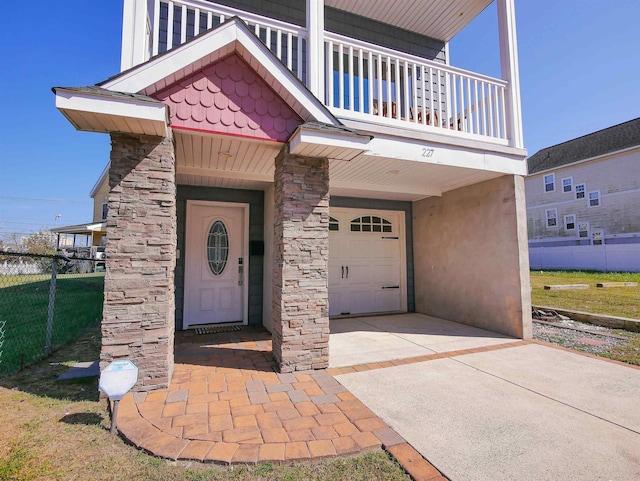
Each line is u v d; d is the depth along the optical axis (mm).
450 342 5027
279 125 3729
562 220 21656
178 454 2117
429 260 7262
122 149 3152
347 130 3596
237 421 2564
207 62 3396
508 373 3709
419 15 7223
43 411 2723
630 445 2281
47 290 10406
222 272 6160
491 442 2318
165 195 3248
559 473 1982
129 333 3076
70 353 4398
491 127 5367
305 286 3795
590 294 9812
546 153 24516
